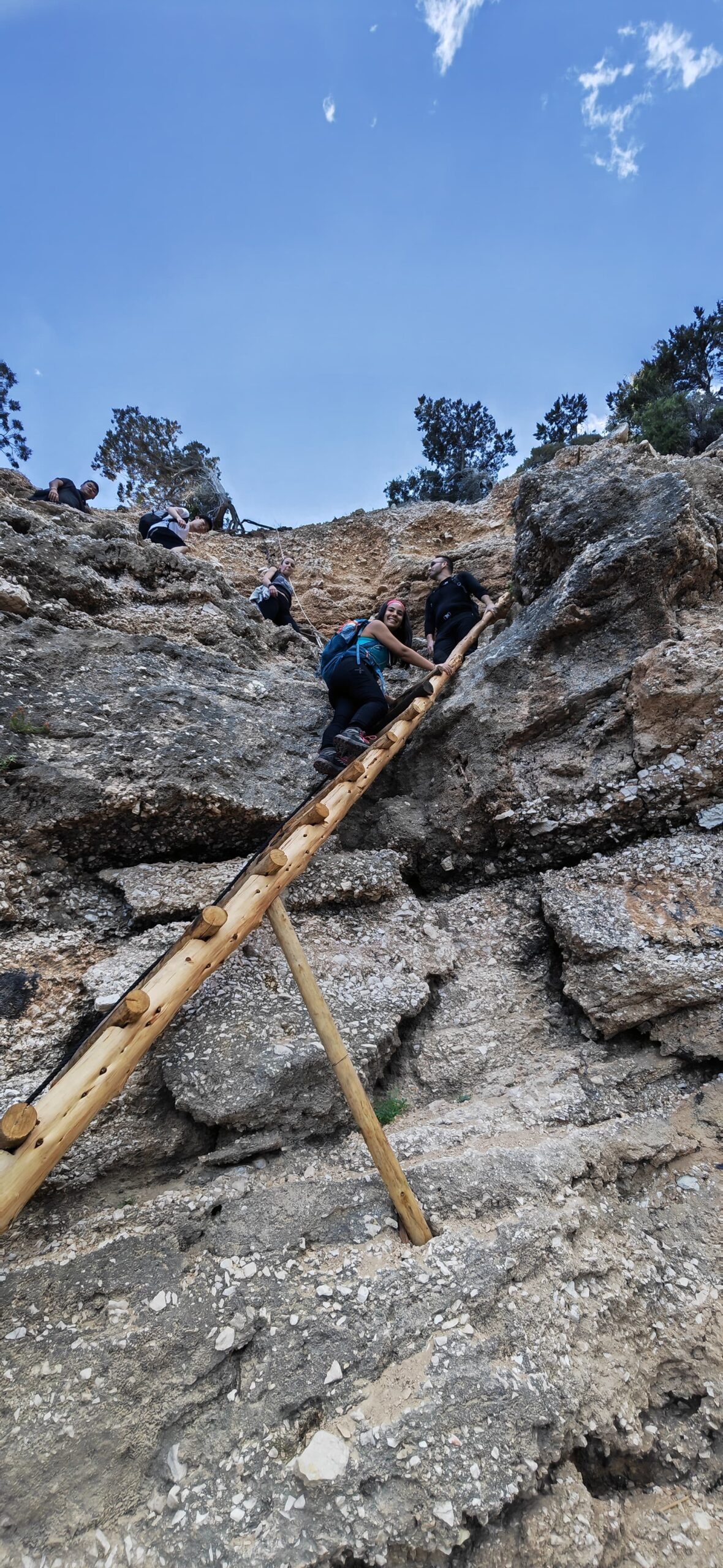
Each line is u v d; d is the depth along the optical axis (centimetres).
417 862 527
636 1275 296
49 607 527
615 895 425
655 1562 236
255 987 372
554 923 424
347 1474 228
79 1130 239
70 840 419
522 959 446
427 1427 238
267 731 516
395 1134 342
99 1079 248
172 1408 242
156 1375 247
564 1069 376
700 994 364
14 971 353
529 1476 234
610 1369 269
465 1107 363
